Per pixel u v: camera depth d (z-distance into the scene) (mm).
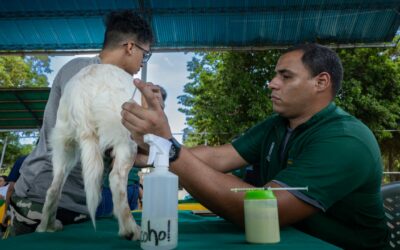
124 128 1429
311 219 1616
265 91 10352
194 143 11492
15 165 3650
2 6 7055
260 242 1101
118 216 1307
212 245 1091
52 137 1562
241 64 10875
